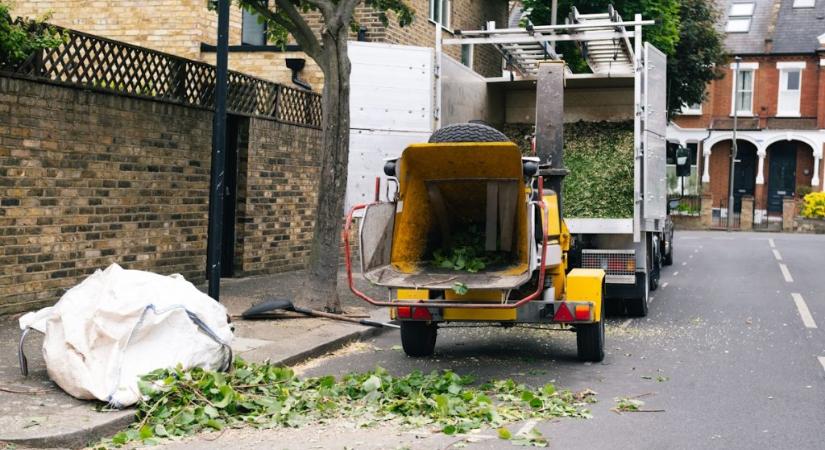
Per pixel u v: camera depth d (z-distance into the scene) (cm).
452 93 1410
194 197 1396
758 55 5091
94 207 1183
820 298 1612
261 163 1580
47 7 1895
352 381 811
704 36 3366
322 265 1223
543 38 1376
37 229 1093
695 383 888
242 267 1551
